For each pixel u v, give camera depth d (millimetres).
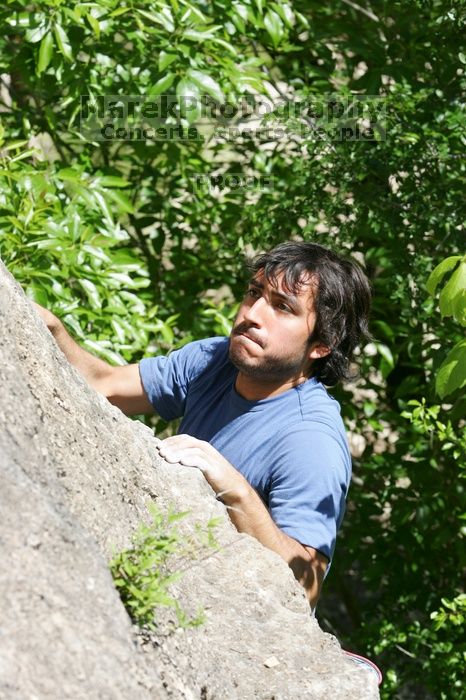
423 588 6051
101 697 1424
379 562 6051
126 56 4992
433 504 5738
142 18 4949
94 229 4660
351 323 3203
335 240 5488
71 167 4719
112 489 2117
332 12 6156
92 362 3432
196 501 2527
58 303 4168
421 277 5363
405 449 5879
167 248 6227
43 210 4234
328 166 5457
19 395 1881
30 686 1363
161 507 2334
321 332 3088
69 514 1694
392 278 5445
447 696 5477
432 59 5789
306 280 3057
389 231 5344
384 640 5730
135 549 1864
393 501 5922
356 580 7840
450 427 4770
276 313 3047
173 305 5789
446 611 5789
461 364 2838
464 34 5711
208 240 5953
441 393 2854
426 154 5379
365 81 5844
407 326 5844
